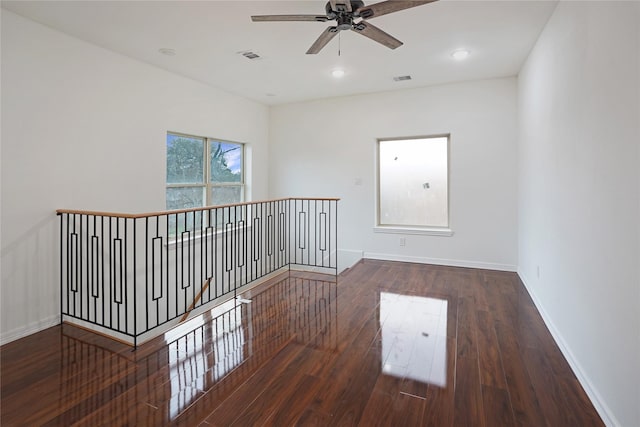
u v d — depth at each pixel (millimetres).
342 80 4648
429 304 3479
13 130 2770
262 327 2943
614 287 1721
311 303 3516
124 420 1799
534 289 3574
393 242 5324
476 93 4734
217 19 2912
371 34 2479
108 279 3514
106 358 2441
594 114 1980
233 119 5254
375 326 2957
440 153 5156
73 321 3193
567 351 2414
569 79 2416
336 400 1955
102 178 3457
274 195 6055
